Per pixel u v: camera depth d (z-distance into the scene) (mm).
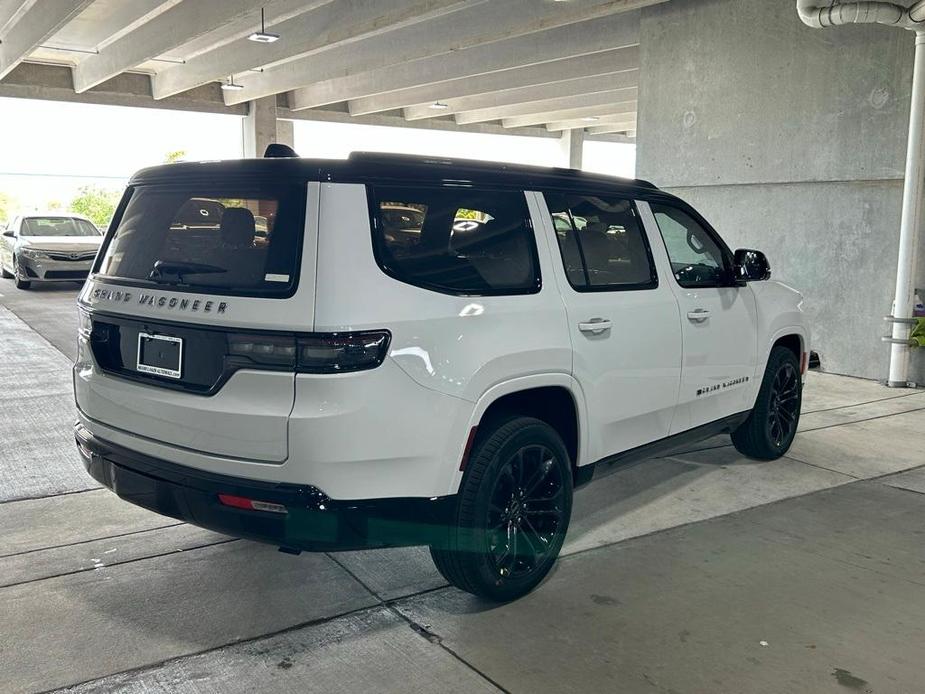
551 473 3432
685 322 4227
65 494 4543
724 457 5508
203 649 2914
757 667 2848
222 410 2760
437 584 3488
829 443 5895
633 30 12117
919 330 7852
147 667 2789
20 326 10586
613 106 21703
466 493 3062
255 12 12555
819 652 2957
